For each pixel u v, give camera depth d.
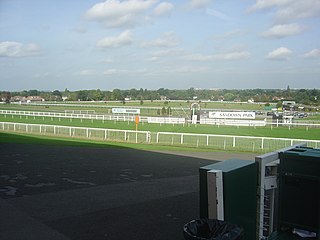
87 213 7.82
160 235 6.51
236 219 4.04
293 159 4.52
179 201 9.02
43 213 7.73
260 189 4.51
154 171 13.25
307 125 35.84
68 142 22.95
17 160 15.05
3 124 31.75
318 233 4.37
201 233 3.63
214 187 3.81
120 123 40.66
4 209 7.97
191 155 18.19
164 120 41.12
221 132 32.28
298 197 4.52
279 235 4.56
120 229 6.80
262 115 52.25
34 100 112.69
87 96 124.38
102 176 12.08
